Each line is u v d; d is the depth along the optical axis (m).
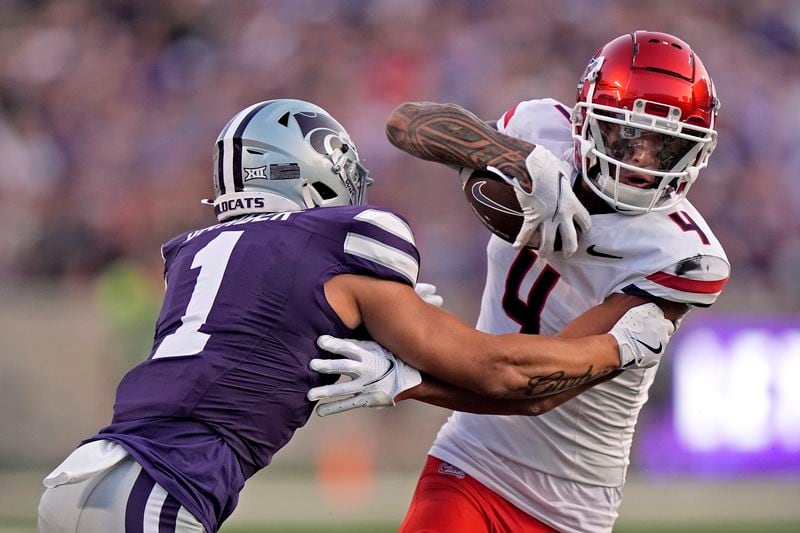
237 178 10.55
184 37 44.00
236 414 9.55
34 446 30.14
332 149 10.70
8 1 44.25
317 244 9.85
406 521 11.88
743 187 41.34
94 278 36.72
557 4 44.97
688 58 10.62
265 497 26.20
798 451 29.59
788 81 45.28
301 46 43.78
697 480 29.27
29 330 30.50
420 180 38.66
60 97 41.88
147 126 41.47
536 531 12.09
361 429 30.47
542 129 11.82
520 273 11.86
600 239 10.98
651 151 10.51
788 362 29.75
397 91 42.75
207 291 9.88
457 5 44.78
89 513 9.19
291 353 9.69
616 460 12.26
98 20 43.91
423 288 11.70
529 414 10.66
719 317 29.62
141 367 9.86
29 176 39.34
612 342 10.51
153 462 9.24
